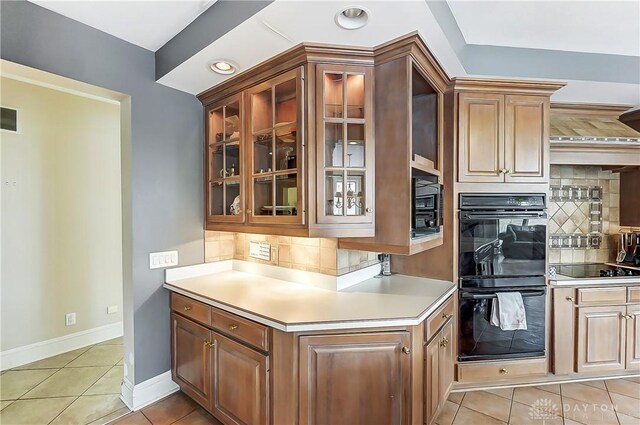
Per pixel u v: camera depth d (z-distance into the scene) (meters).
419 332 1.67
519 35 2.05
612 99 2.61
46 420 2.05
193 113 2.47
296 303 1.81
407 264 2.50
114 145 3.38
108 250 3.33
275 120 1.99
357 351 1.56
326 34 1.63
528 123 2.31
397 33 1.62
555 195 3.01
